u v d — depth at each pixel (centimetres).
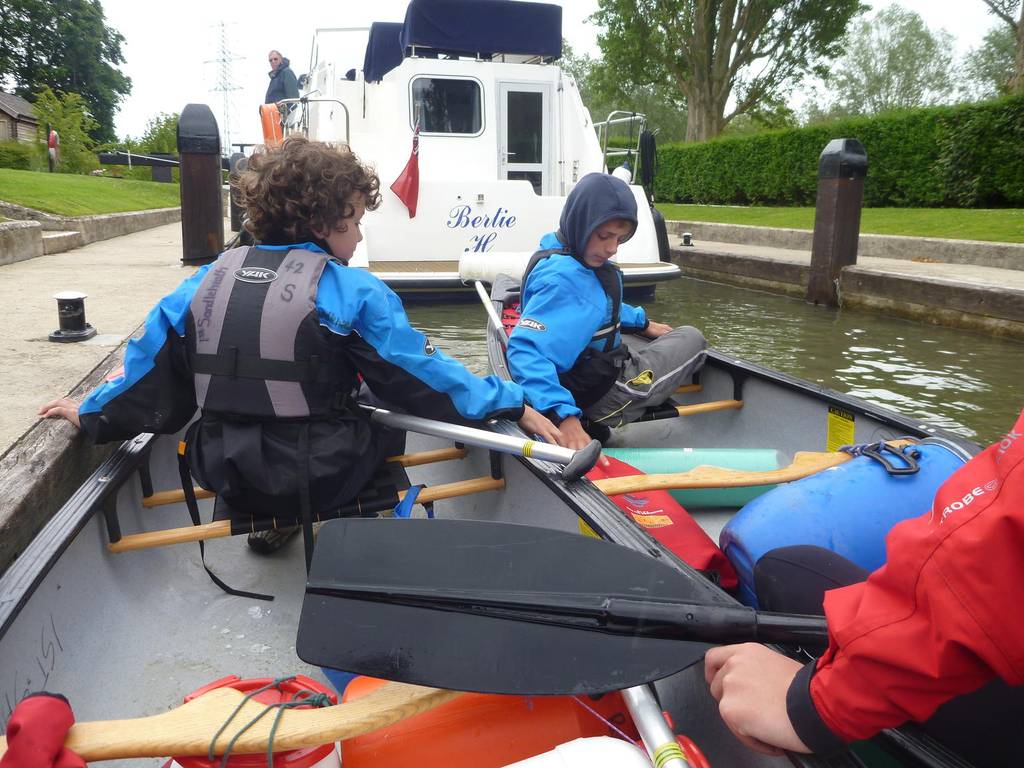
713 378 346
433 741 130
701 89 2812
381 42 867
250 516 204
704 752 139
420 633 125
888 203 1371
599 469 235
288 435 192
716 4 2734
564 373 280
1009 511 76
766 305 890
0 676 133
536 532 134
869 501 194
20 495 238
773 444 305
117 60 5275
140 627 199
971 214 1097
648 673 117
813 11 2694
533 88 814
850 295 852
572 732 129
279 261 192
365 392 249
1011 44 3300
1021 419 82
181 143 793
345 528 135
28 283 678
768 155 1667
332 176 191
